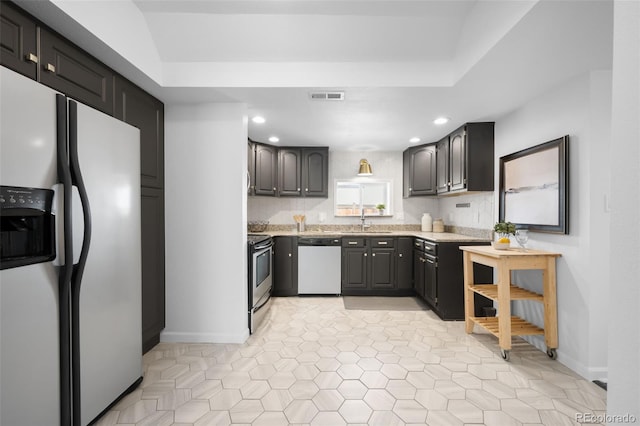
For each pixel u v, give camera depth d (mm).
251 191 3840
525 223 2527
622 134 649
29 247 1186
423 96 2402
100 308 1516
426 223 4391
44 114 1222
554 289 2213
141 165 2223
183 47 2125
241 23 2016
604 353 1959
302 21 2010
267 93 2342
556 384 1915
